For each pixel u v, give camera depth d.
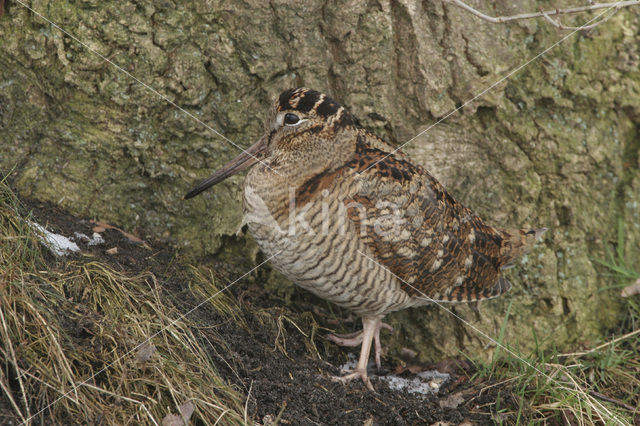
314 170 6.69
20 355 5.37
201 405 5.63
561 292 8.42
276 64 7.50
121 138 7.36
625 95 8.60
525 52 8.03
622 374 7.62
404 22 7.68
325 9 7.48
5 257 5.99
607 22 8.44
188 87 7.38
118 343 5.84
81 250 6.80
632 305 8.57
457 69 7.80
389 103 7.82
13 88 7.18
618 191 8.89
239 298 7.42
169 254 7.49
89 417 5.26
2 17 7.07
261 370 6.58
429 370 7.86
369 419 6.32
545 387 6.93
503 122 8.08
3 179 6.81
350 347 7.87
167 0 7.17
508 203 8.31
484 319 8.19
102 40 7.13
